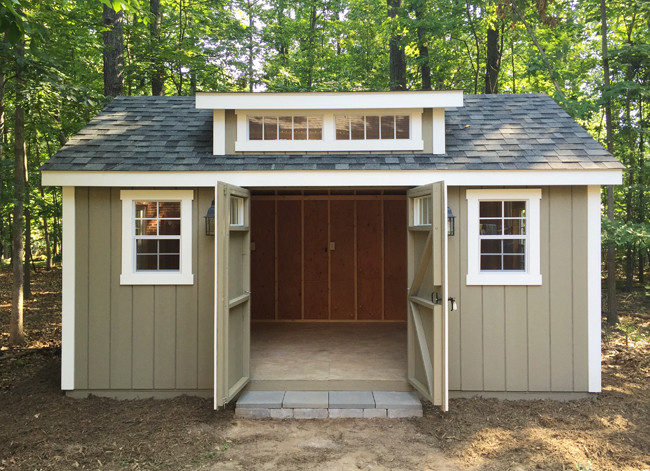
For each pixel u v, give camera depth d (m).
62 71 9.12
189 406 5.55
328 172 5.64
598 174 5.52
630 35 12.10
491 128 6.66
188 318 5.86
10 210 11.86
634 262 15.78
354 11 17.69
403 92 5.98
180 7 14.34
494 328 5.78
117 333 5.86
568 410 5.44
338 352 6.90
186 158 5.93
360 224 9.34
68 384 5.86
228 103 6.03
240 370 5.54
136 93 14.97
